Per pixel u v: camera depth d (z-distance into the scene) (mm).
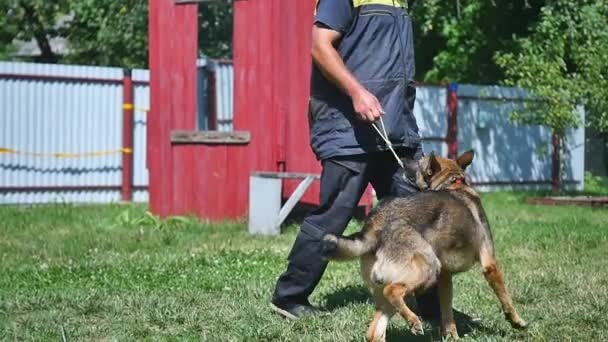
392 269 6695
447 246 6863
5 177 19688
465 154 7648
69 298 8859
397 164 7918
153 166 16234
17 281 10086
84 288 9516
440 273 7121
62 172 20344
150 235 13891
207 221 15438
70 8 28547
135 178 21203
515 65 21422
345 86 7477
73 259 11727
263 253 11883
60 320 8102
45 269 10836
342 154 7793
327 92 7855
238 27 15469
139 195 21281
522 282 9469
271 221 14117
